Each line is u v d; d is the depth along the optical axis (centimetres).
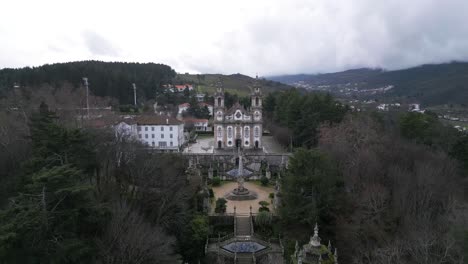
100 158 4703
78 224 2938
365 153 5856
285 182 4728
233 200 6012
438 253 3659
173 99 17500
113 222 3253
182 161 6009
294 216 4350
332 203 4400
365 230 4188
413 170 5694
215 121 10156
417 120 8044
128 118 9575
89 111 8256
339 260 4059
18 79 12619
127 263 3053
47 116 4509
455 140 7162
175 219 4406
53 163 3278
